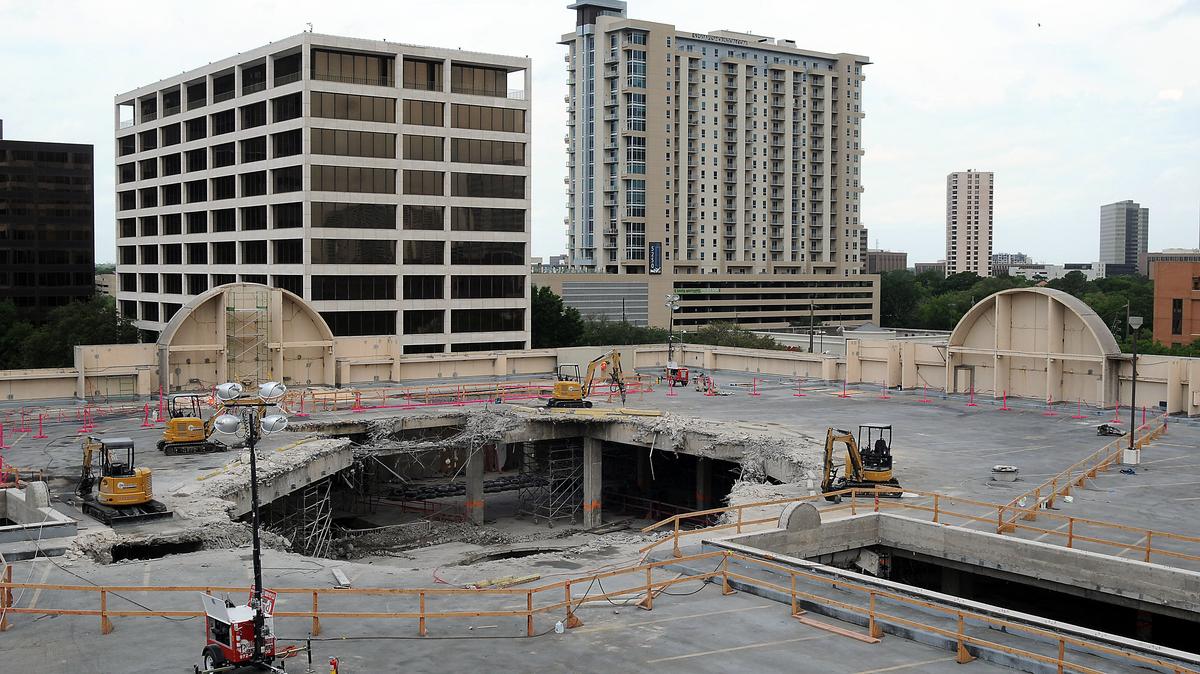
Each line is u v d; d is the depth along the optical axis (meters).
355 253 116.31
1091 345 76.44
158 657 27.39
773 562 35.94
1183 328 149.00
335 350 87.94
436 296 123.06
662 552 38.91
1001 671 26.72
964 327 83.69
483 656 27.89
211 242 128.75
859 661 27.53
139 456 57.19
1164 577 35.12
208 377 81.88
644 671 26.84
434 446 67.25
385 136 117.62
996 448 60.84
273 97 117.06
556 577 36.00
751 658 27.78
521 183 128.25
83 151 181.50
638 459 80.31
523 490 78.88
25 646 28.20
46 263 179.62
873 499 47.72
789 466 56.69
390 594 31.05
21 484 48.62
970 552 40.44
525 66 127.38
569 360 98.81
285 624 30.31
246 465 53.41
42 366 129.12
